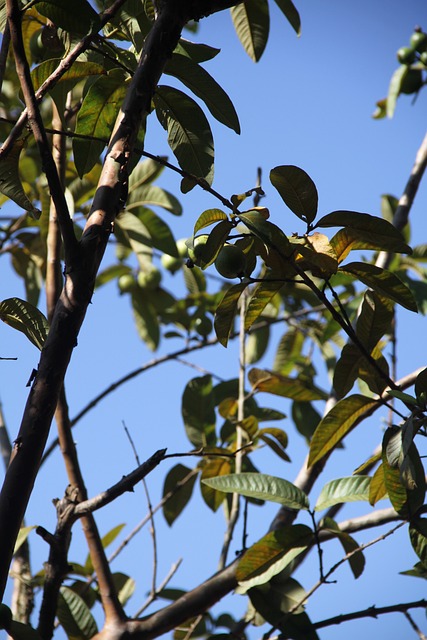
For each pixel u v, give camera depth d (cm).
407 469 178
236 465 289
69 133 174
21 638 178
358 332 207
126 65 203
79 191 330
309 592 235
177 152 199
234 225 180
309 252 176
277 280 187
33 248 381
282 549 236
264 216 180
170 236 346
